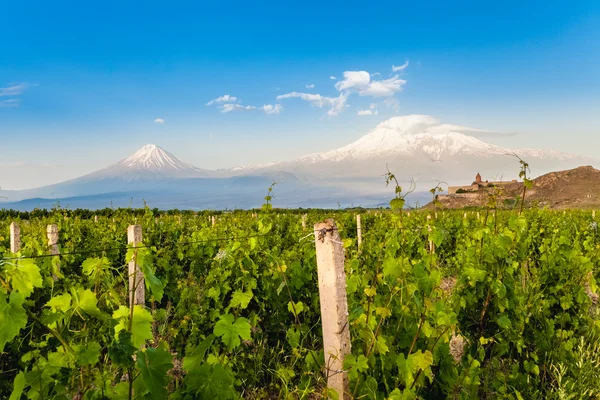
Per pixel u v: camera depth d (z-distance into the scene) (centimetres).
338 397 278
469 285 447
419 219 676
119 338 201
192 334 482
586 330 469
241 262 491
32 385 211
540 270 537
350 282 385
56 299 219
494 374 434
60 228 1120
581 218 1391
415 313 361
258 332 505
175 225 1245
